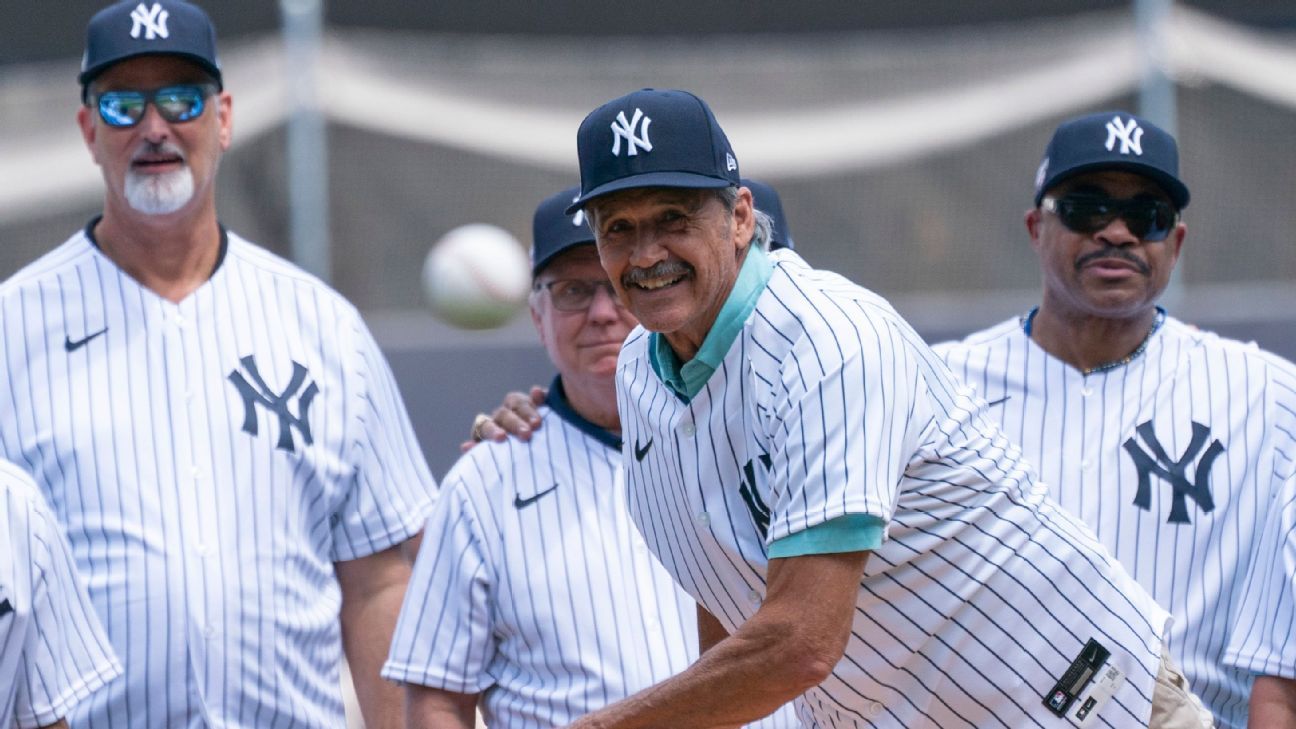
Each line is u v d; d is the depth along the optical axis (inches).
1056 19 1780.3
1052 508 434.9
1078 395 571.2
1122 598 432.1
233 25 1708.9
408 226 1595.7
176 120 560.4
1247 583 525.3
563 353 534.9
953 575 415.2
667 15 1802.4
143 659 529.3
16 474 455.5
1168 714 436.1
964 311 1216.8
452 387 1133.7
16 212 1531.7
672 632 517.0
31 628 449.1
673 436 421.7
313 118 1365.7
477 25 1792.6
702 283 394.9
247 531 547.8
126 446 543.2
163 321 562.6
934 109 1568.7
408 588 532.7
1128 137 560.4
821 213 1599.4
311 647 561.0
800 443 386.3
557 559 518.3
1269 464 545.3
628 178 387.5
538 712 510.3
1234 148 1635.1
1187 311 1151.0
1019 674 421.7
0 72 1684.3
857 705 436.8
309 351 580.4
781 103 1565.0
